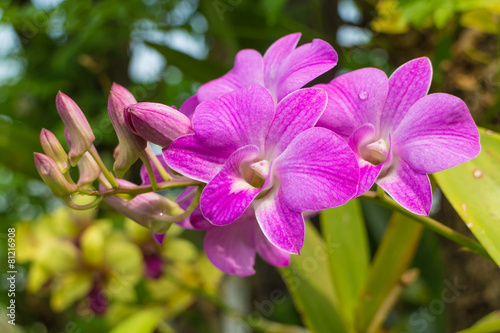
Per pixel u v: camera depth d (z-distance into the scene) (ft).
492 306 1.38
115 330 1.62
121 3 1.72
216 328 2.05
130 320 1.68
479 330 1.05
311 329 1.26
